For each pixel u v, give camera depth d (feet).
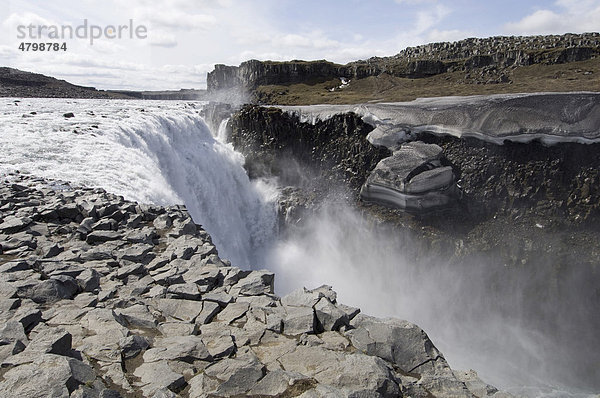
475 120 125.70
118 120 102.78
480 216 119.24
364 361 20.79
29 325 22.22
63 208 42.50
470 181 123.44
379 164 129.49
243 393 18.58
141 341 21.91
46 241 36.01
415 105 142.72
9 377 16.01
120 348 20.94
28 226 38.70
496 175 121.08
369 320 25.46
